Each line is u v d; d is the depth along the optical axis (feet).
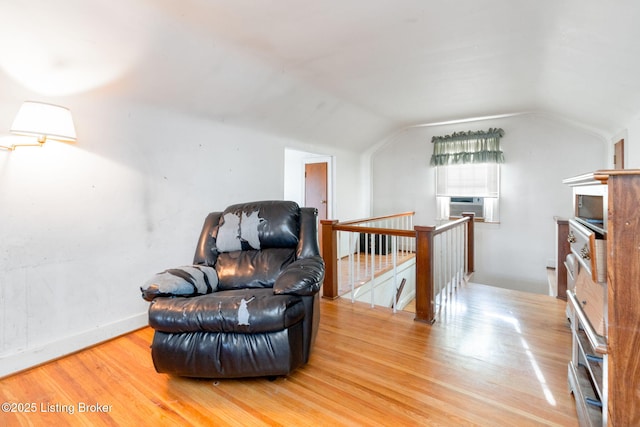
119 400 5.70
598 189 4.22
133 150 8.66
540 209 15.53
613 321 3.55
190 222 10.15
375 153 19.95
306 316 6.34
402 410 5.29
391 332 8.21
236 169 11.68
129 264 8.64
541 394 5.64
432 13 6.49
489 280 16.76
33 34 5.93
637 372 3.46
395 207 19.40
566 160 14.93
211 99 9.80
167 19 6.70
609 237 3.53
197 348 5.89
